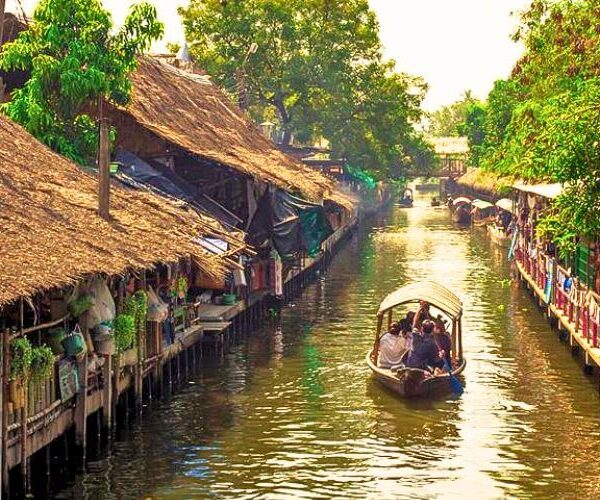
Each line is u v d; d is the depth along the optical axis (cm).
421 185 17012
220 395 2302
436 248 6016
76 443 1762
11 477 1523
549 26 2759
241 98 5347
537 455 1850
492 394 2305
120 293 1962
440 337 2416
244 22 6950
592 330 2441
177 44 6375
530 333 3088
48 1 2739
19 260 1552
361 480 1708
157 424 2045
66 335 1727
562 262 3164
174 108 3581
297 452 1867
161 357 2245
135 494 1630
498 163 3183
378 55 7362
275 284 3531
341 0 7200
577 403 2222
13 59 2747
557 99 2286
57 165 2306
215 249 2419
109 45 2802
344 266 5131
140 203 2392
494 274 4666
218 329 2702
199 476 1723
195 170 3412
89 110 3033
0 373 1446
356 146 7512
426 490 1661
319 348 2883
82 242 1812
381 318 2483
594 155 2098
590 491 1655
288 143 7450
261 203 3431
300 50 7150
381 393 2323
